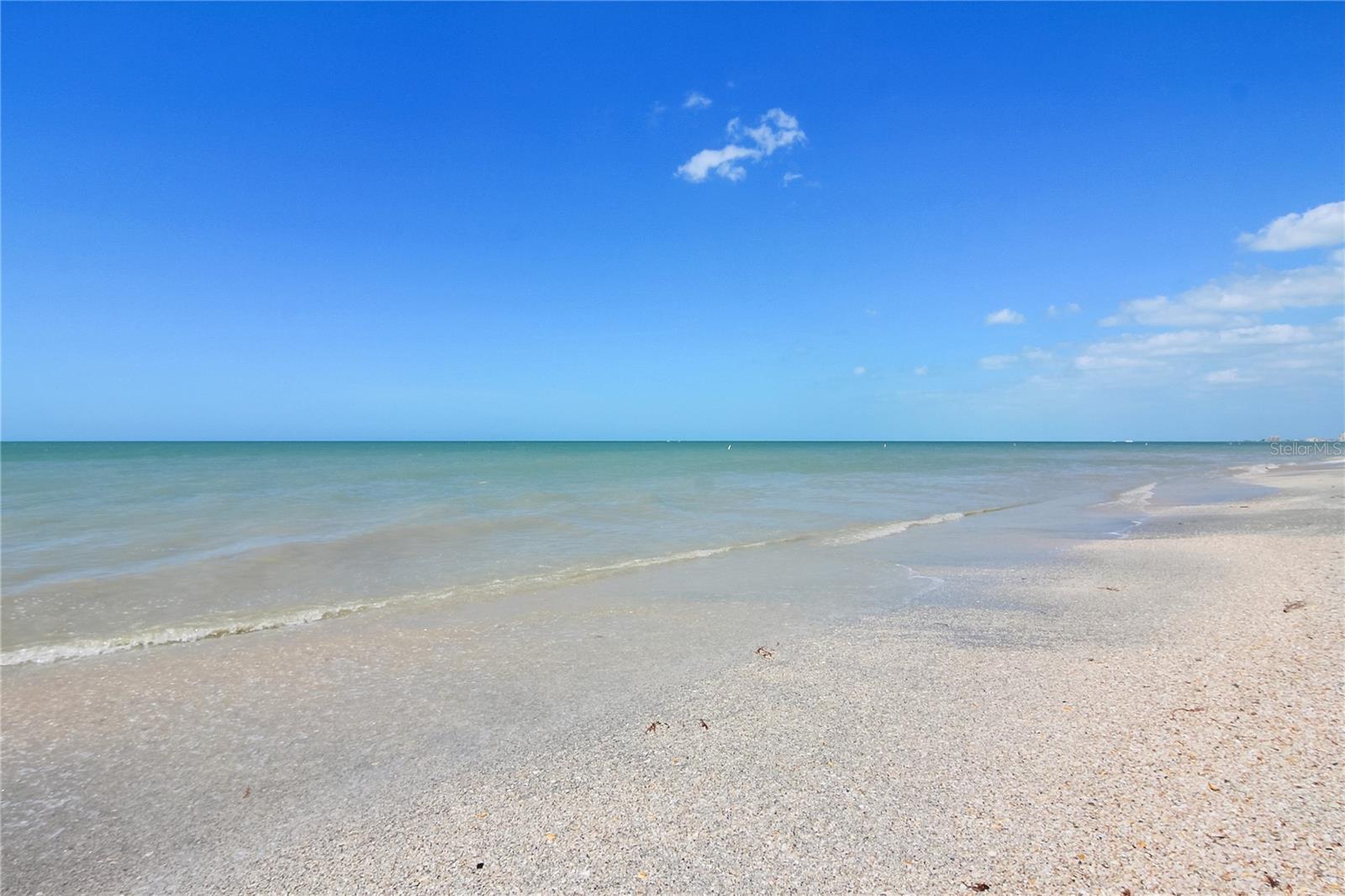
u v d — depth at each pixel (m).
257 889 3.96
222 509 21.88
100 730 6.29
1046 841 4.00
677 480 37.62
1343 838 3.80
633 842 4.24
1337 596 9.29
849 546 15.89
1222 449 152.38
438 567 13.48
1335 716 5.36
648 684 7.15
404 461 63.84
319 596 11.24
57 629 9.40
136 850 4.43
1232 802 4.26
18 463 57.91
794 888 3.70
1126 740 5.28
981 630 8.90
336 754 5.73
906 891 3.62
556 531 17.98
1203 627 8.46
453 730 6.13
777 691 6.82
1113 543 15.80
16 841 4.57
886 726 5.84
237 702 6.91
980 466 55.69
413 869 4.08
